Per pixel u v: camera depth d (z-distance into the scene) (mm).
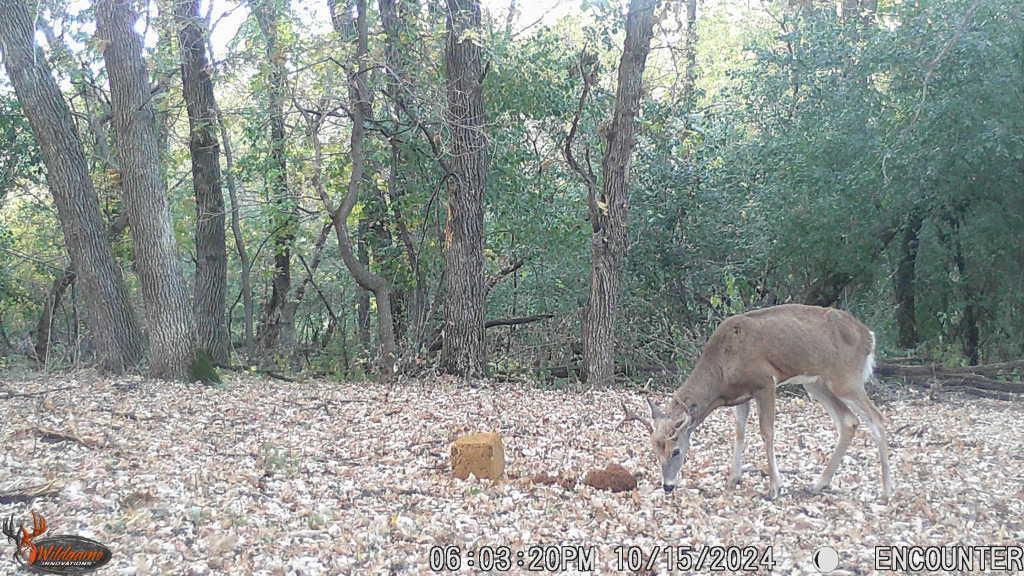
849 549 6492
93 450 8844
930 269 18000
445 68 16953
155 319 14273
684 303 18688
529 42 18250
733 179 18562
